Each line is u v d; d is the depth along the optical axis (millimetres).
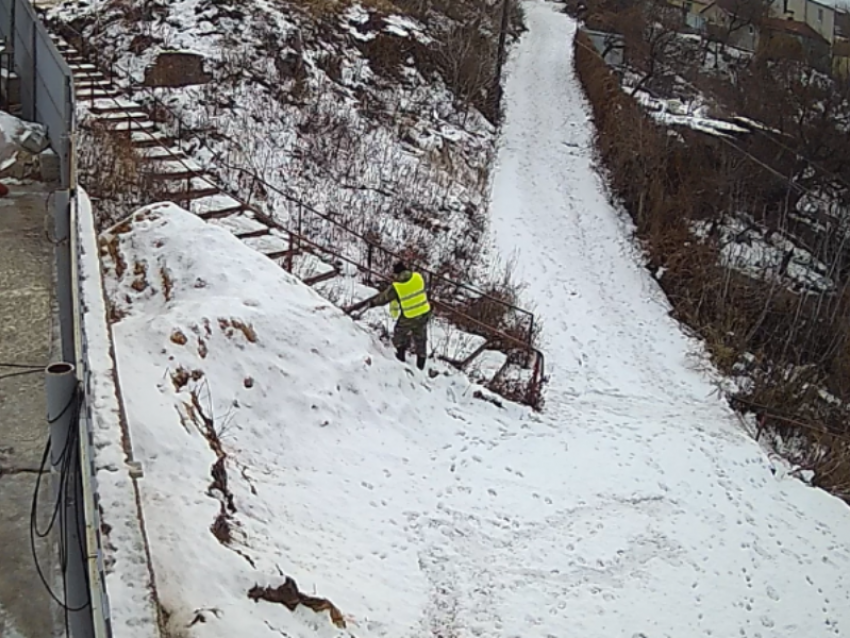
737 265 25547
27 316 7043
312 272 15453
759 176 31844
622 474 12977
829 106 37156
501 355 16172
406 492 11000
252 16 24234
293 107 22422
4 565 4922
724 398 17766
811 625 10633
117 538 6109
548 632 9133
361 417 12109
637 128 31188
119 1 23016
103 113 18297
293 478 10250
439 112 28844
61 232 7363
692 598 10445
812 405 19156
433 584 9375
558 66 44281
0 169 9023
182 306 11375
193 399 9805
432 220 21578
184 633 6238
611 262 24344
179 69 20984
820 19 67875
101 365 7637
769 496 13617
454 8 37031
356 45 27812
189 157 18016
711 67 49469
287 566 8141
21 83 10383
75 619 4230
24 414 6043
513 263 22312
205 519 7582
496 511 11172
